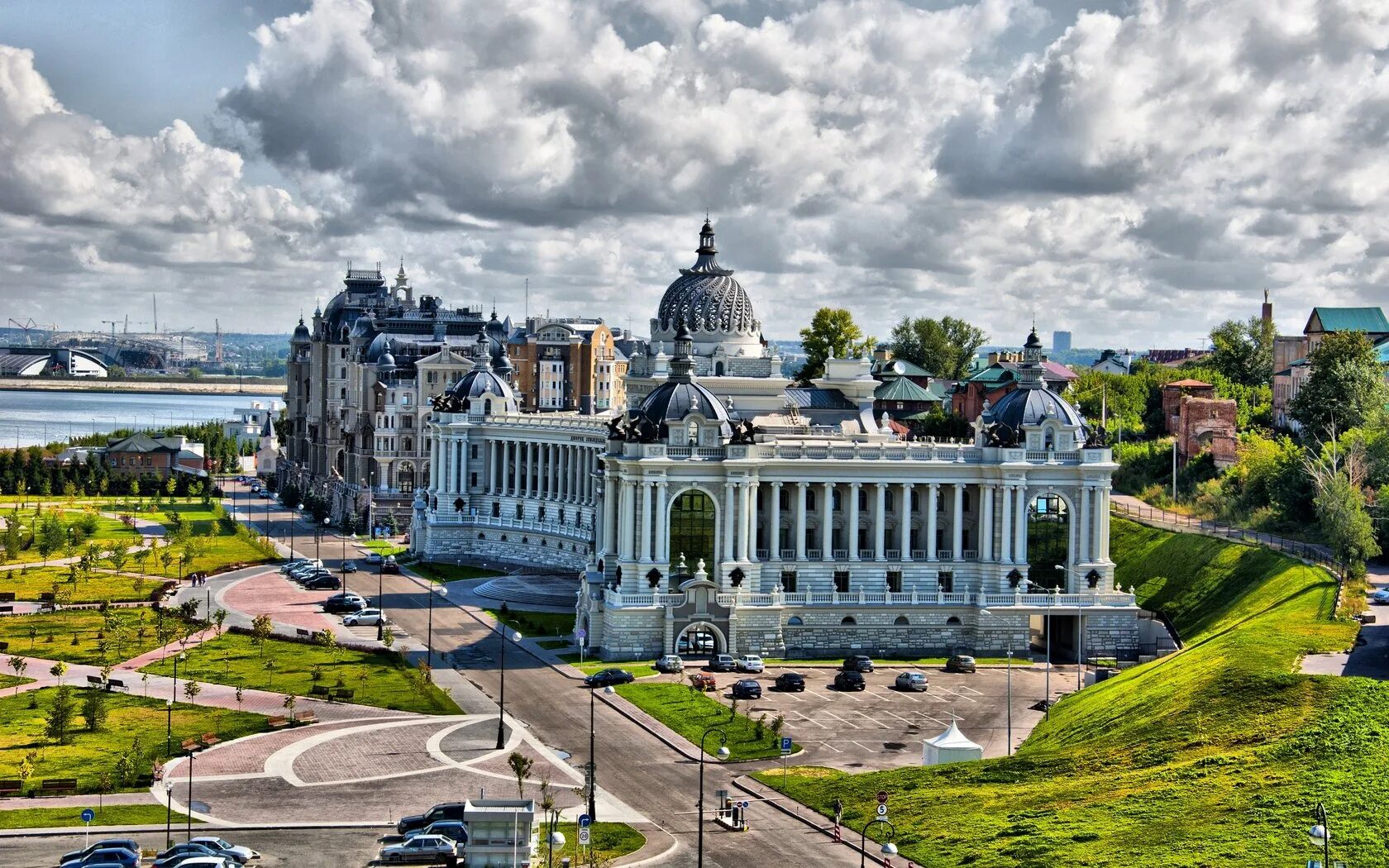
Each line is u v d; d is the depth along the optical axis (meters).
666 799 133.38
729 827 124.00
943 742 141.88
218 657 186.88
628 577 193.88
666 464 194.62
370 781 137.00
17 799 130.50
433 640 199.00
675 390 199.62
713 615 190.75
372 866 114.62
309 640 196.88
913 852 116.69
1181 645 193.00
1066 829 115.44
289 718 157.12
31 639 195.75
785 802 131.50
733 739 151.88
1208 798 117.25
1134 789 122.94
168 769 140.38
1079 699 165.12
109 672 172.38
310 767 141.12
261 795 132.62
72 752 144.00
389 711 161.88
